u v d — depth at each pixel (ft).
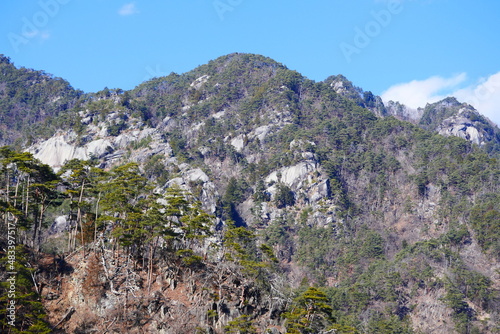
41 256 225.15
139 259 231.91
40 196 237.66
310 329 208.03
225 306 215.51
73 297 207.62
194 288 219.00
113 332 197.57
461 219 576.61
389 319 386.52
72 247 234.99
